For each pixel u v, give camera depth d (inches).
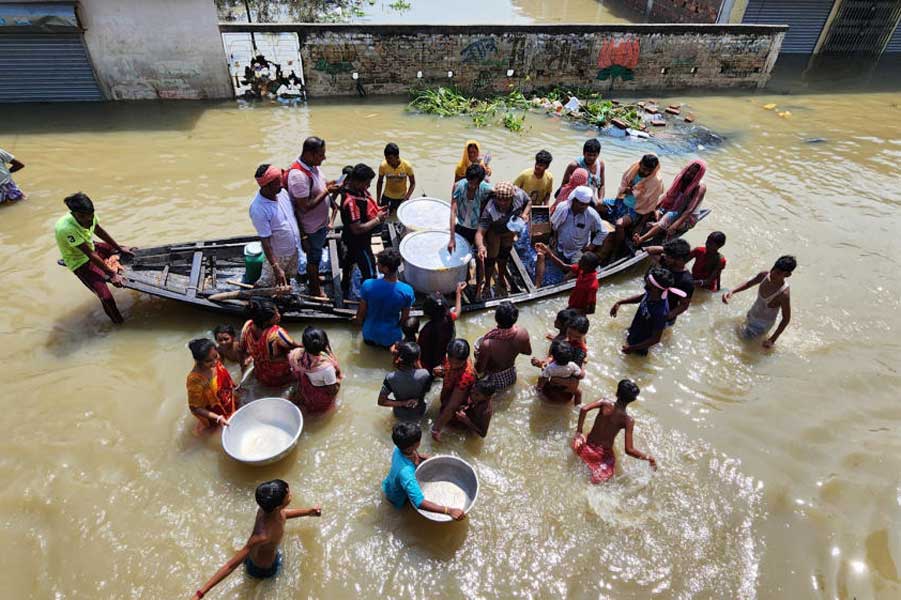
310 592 155.2
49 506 173.3
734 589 160.4
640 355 243.9
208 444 194.7
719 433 209.5
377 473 188.4
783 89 639.8
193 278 250.7
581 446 195.9
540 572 163.2
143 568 158.9
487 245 259.9
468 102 538.0
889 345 257.1
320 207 244.7
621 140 480.7
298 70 525.3
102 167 382.0
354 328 249.3
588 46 573.9
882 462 199.3
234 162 398.0
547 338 248.8
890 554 170.4
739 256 321.4
